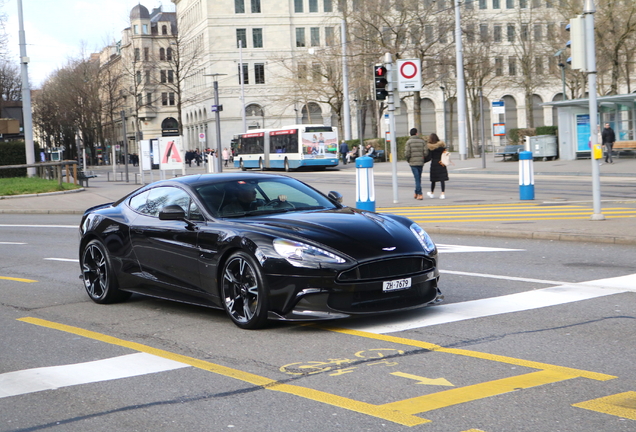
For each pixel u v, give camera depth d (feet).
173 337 22.16
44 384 17.79
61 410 15.80
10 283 34.09
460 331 21.06
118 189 107.86
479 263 33.45
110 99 291.58
